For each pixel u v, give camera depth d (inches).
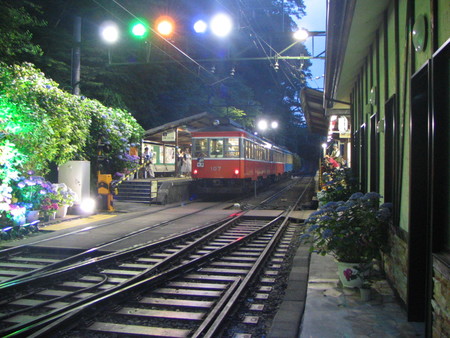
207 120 888.3
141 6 942.4
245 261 311.9
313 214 229.3
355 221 212.4
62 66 751.7
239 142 767.7
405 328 167.3
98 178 577.0
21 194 420.5
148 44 708.7
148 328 181.9
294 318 181.9
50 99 487.2
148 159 802.8
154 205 663.8
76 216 506.0
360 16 248.8
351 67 366.3
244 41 1336.1
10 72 436.1
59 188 489.7
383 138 256.7
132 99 1025.5
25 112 421.7
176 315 196.4
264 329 181.9
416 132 176.1
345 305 194.2
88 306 192.7
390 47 233.6
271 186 1219.2
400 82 209.3
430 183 154.3
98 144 597.3
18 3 609.3
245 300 219.6
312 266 272.4
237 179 781.9
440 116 148.3
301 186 1238.9
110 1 840.9
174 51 1053.2
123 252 305.1
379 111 273.4
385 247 221.6
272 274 275.6
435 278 144.3
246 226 481.1
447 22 136.0
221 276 267.0
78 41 573.3
